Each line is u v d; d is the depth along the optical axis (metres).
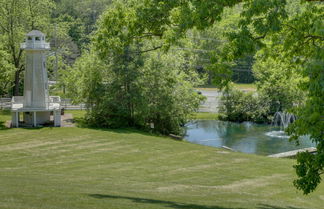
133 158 24.25
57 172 20.25
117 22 16.72
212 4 12.62
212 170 21.53
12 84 54.56
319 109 8.88
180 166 22.44
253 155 26.47
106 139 29.94
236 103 50.88
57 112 34.75
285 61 16.56
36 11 48.62
